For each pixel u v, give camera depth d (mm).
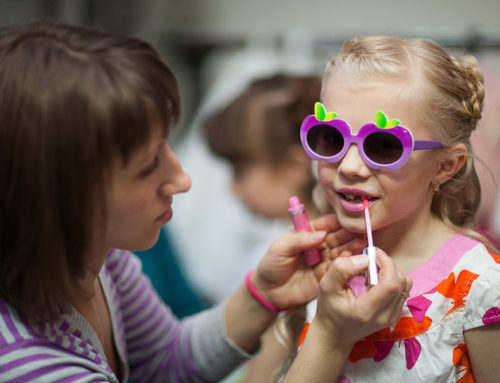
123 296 914
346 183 712
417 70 704
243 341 909
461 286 725
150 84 609
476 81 769
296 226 832
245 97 1447
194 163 2051
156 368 970
